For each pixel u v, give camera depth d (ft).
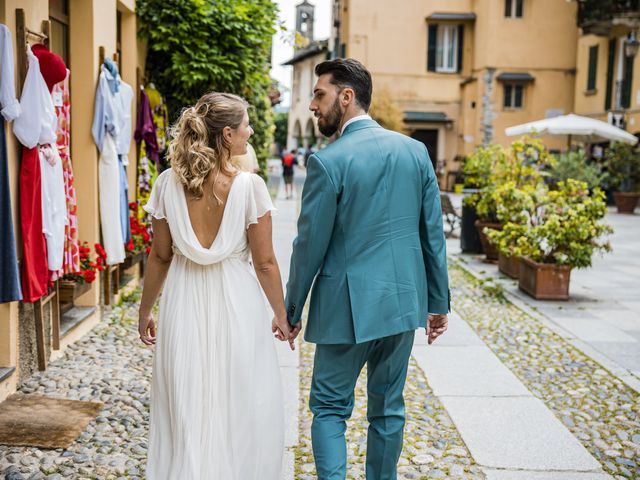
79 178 19.93
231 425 8.57
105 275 20.92
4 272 13.51
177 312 8.66
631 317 22.89
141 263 26.94
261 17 29.96
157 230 8.80
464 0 91.45
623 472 11.57
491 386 15.85
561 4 87.81
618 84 75.51
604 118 78.48
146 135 26.03
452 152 94.07
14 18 14.15
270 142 53.01
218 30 27.94
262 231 8.74
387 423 9.45
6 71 13.32
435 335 9.96
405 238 9.00
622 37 74.38
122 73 25.54
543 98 89.35
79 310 19.35
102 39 20.52
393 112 87.40
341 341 8.82
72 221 17.44
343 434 9.17
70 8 19.45
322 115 9.26
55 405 13.65
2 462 11.19
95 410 13.47
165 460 8.61
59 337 16.79
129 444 12.12
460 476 11.30
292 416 13.80
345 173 8.67
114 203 20.56
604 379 16.42
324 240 8.72
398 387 9.46
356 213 8.75
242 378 8.61
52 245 15.47
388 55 91.45
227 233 8.53
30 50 14.26
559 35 88.22
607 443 12.76
